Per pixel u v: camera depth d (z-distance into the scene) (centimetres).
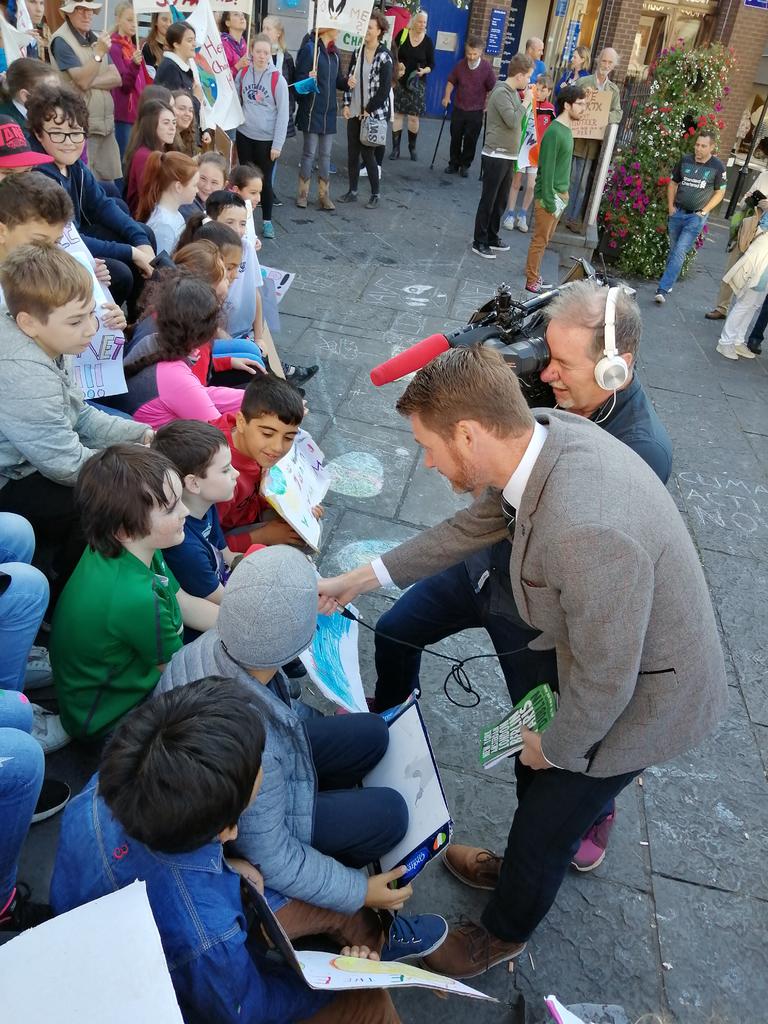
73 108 376
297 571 155
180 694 132
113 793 123
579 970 217
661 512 152
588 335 184
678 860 254
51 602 271
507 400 152
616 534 142
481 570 219
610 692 152
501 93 730
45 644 259
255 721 130
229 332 427
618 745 169
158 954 113
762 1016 214
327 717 209
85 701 212
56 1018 106
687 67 839
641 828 262
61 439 241
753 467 519
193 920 132
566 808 180
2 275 229
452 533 204
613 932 229
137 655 211
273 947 157
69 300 230
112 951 113
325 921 171
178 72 590
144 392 302
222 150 647
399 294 666
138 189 475
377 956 173
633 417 202
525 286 728
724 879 250
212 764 120
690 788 280
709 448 534
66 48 565
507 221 909
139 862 133
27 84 412
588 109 825
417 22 1039
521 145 753
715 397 613
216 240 375
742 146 1596
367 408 486
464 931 211
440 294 679
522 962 217
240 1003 136
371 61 809
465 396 151
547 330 192
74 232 307
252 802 152
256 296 442
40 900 195
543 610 163
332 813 183
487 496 197
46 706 247
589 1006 196
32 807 168
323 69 773
